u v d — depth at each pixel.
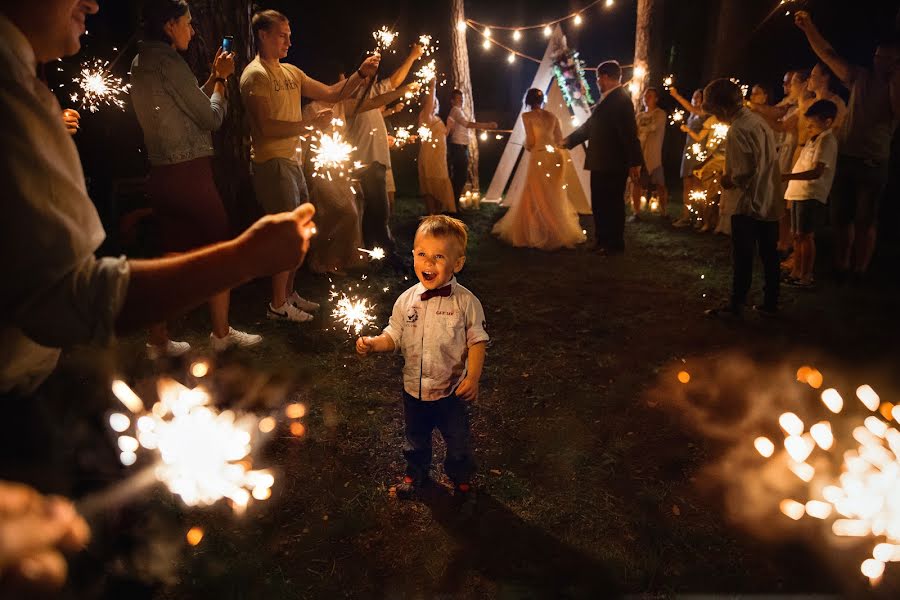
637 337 5.53
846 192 6.71
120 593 2.50
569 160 10.75
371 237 7.27
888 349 5.21
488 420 4.13
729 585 2.77
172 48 4.05
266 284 6.43
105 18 8.43
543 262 7.90
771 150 5.57
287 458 3.62
